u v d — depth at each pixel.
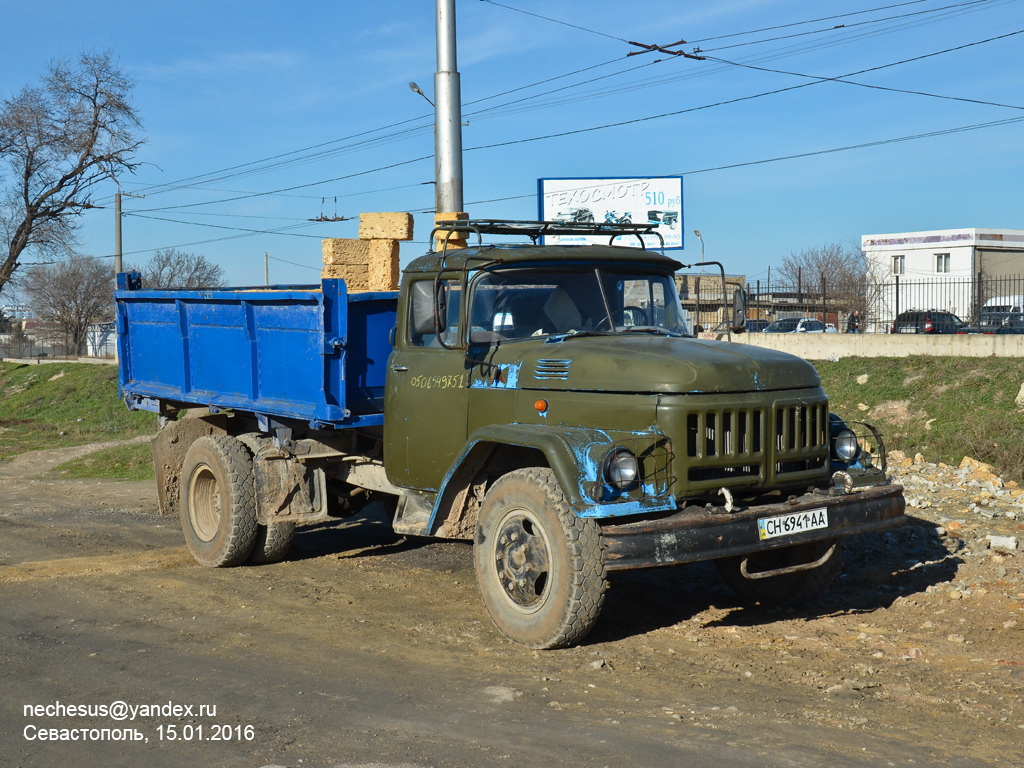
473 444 5.91
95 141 39.66
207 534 8.18
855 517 5.80
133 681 5.11
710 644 5.66
